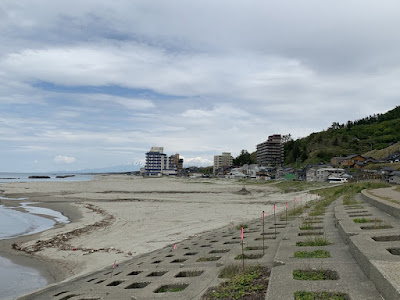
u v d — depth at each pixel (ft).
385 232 25.73
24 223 90.94
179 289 23.52
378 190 85.15
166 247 54.65
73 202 144.97
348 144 494.59
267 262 26.43
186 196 186.80
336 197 101.45
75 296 26.12
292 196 181.57
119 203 141.28
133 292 23.85
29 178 528.63
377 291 15.69
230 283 21.77
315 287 17.22
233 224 77.00
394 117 566.77
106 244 61.77
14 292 39.04
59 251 57.62
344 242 29.12
